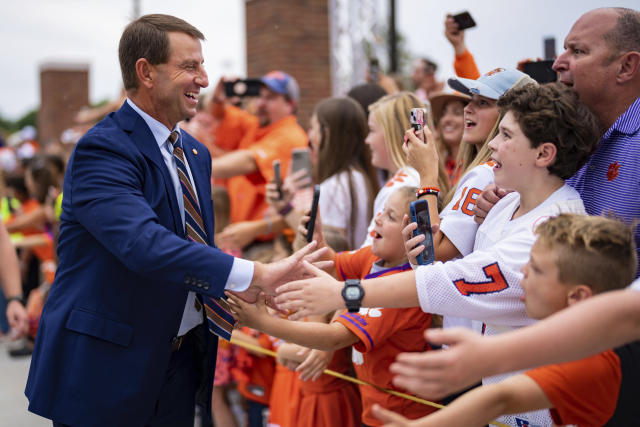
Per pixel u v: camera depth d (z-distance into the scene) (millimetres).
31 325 5965
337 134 3164
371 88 3629
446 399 2375
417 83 5660
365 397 2393
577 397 1389
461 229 2037
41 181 6086
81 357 1898
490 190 1956
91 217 1849
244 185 4102
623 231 1439
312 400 2803
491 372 1169
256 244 3906
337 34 6949
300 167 3311
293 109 4312
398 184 2576
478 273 1690
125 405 1906
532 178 1765
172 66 1970
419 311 2254
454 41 3033
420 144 2127
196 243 1872
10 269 3055
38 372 1935
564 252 1444
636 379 1491
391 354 2273
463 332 1178
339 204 3102
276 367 3221
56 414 1890
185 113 2035
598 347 1188
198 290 1837
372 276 2297
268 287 1865
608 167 2006
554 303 1470
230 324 2127
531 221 1736
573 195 1773
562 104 1713
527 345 1167
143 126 2012
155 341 1959
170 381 2127
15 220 6082
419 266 1772
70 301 1938
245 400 3682
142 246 1794
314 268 1846
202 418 3635
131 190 1879
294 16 7727
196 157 2219
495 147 1804
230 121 4656
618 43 1992
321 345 2145
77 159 1918
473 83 2242
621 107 2049
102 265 1931
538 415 1771
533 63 2658
